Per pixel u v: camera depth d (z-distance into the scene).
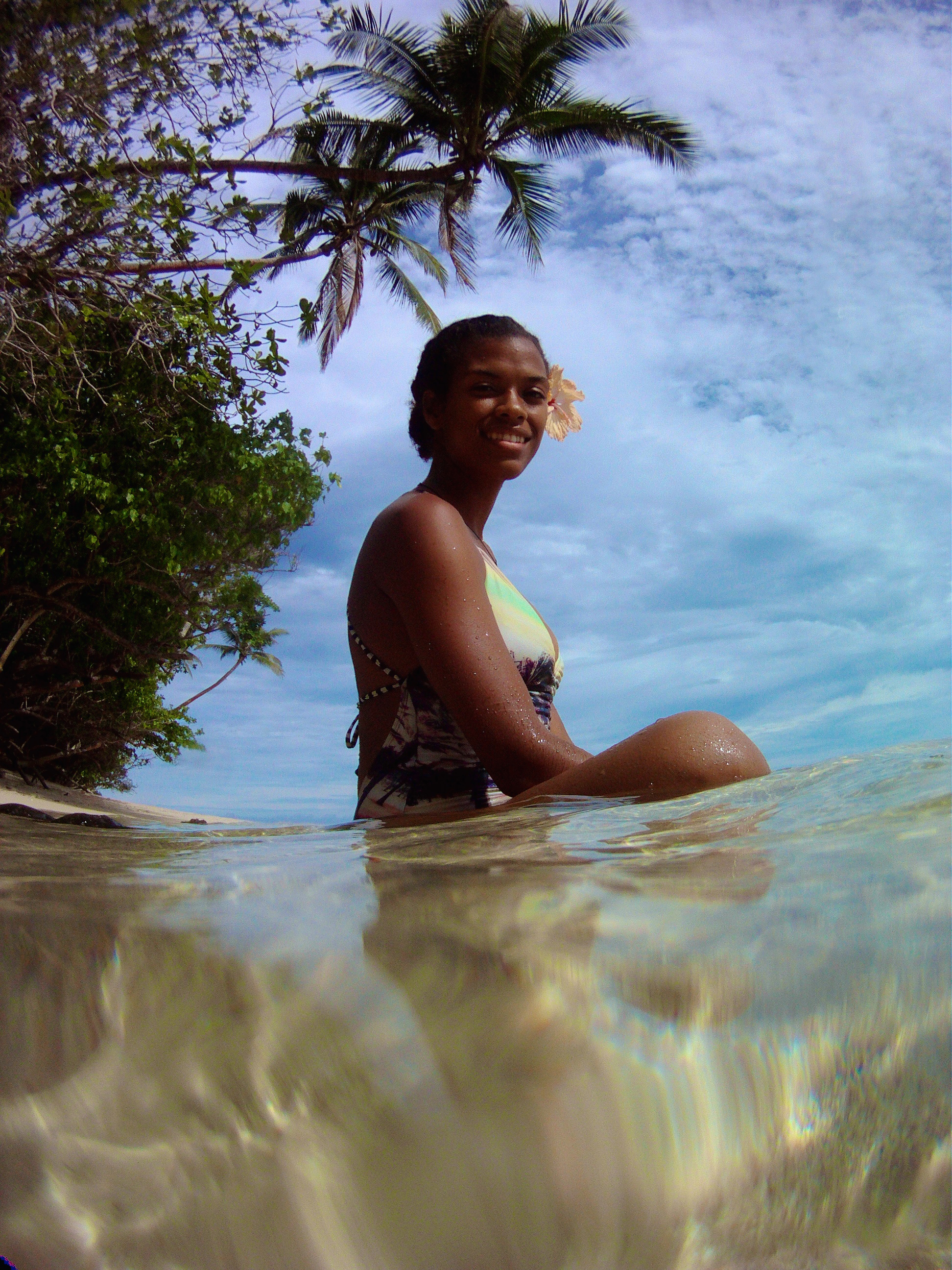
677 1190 0.24
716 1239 0.23
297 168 9.02
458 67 12.17
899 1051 0.28
